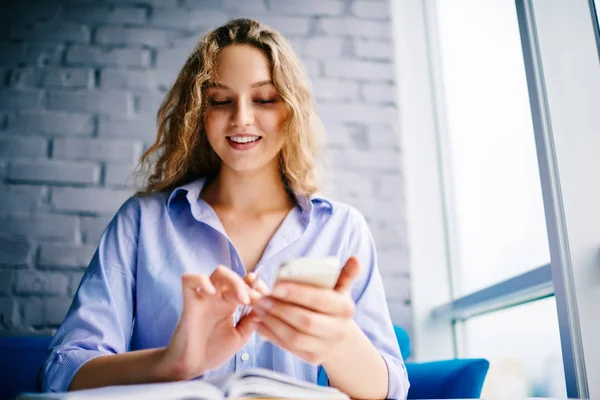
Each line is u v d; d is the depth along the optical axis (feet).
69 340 2.79
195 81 3.39
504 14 4.85
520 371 4.54
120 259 3.30
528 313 4.41
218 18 6.38
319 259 1.95
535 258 4.33
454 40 6.18
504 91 4.86
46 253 5.48
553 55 3.86
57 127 5.82
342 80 6.40
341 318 2.02
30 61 5.98
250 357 3.06
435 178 6.43
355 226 3.69
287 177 3.67
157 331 3.14
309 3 6.58
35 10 6.15
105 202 5.69
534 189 4.32
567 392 3.46
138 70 6.11
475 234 5.64
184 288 2.08
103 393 1.68
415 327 5.97
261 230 3.53
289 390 1.87
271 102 3.46
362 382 2.52
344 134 6.25
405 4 6.90
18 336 4.86
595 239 3.58
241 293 2.03
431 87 6.71
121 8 6.29
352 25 6.59
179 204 3.63
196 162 3.82
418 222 6.29
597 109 3.78
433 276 6.15
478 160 5.51
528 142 4.40
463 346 5.85
